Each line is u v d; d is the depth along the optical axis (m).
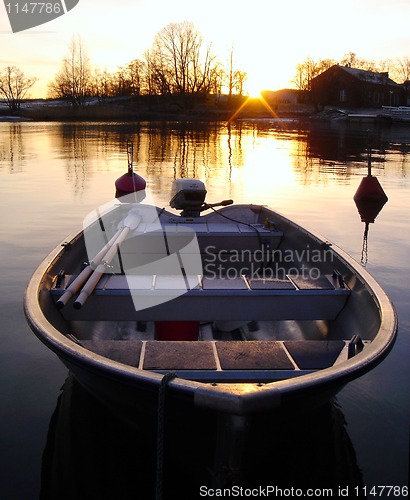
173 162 19.55
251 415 2.41
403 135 37.16
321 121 61.31
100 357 2.80
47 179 14.35
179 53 68.62
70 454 3.26
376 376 4.13
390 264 6.83
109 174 15.64
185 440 2.74
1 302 5.44
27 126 44.19
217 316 4.16
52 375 4.14
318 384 2.52
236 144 28.83
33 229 8.52
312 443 3.16
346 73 65.94
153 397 2.59
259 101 74.38
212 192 12.76
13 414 3.65
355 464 3.19
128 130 39.75
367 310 3.82
